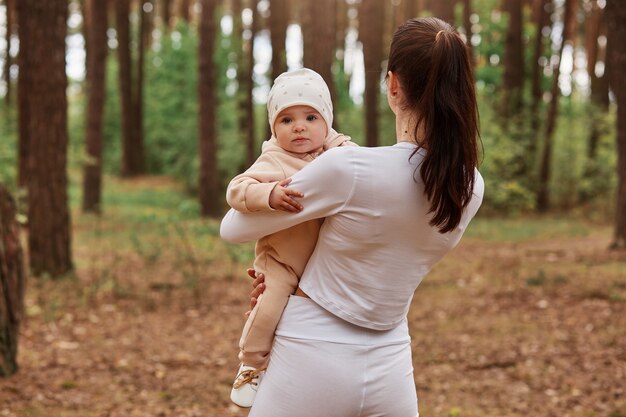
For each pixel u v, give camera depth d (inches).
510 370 249.9
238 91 1042.7
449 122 79.9
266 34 1101.7
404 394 87.4
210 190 754.8
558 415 205.9
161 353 266.4
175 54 1131.9
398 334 87.7
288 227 84.0
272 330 86.6
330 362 83.4
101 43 770.8
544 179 845.8
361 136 930.7
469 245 572.4
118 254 481.7
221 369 250.2
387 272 83.4
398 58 83.1
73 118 1336.1
